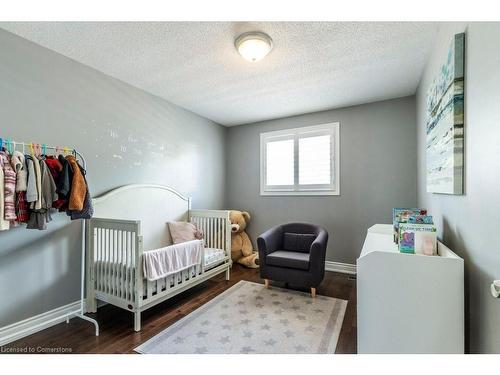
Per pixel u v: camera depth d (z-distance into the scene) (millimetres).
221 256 3139
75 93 2318
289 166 3965
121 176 2738
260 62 2330
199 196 3924
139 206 2885
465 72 1273
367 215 3387
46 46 2090
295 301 2574
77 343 1825
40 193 1724
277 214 4066
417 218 1702
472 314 1217
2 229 1548
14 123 1924
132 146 2863
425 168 2412
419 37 1927
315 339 1886
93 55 2229
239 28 1837
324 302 2551
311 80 2717
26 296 1980
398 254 1375
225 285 3045
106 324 2111
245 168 4395
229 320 2174
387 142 3273
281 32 1877
